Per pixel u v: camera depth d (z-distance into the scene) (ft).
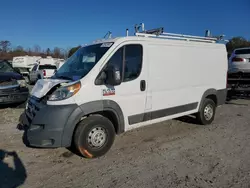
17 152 15.49
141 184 11.69
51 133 13.20
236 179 12.10
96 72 14.28
